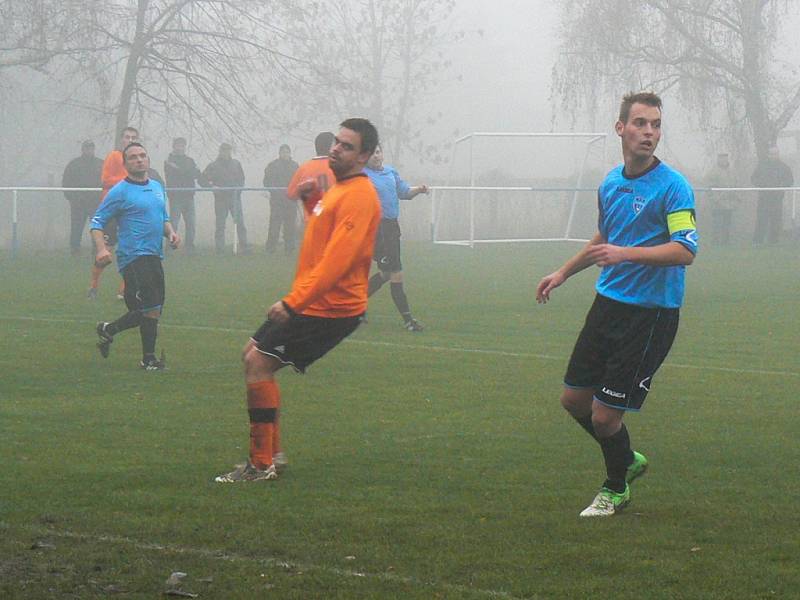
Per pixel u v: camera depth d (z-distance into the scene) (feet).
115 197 43.55
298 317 26.84
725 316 62.85
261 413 27.07
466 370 44.16
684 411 36.27
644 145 23.12
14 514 23.81
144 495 25.48
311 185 28.94
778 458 29.73
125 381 41.34
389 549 21.43
